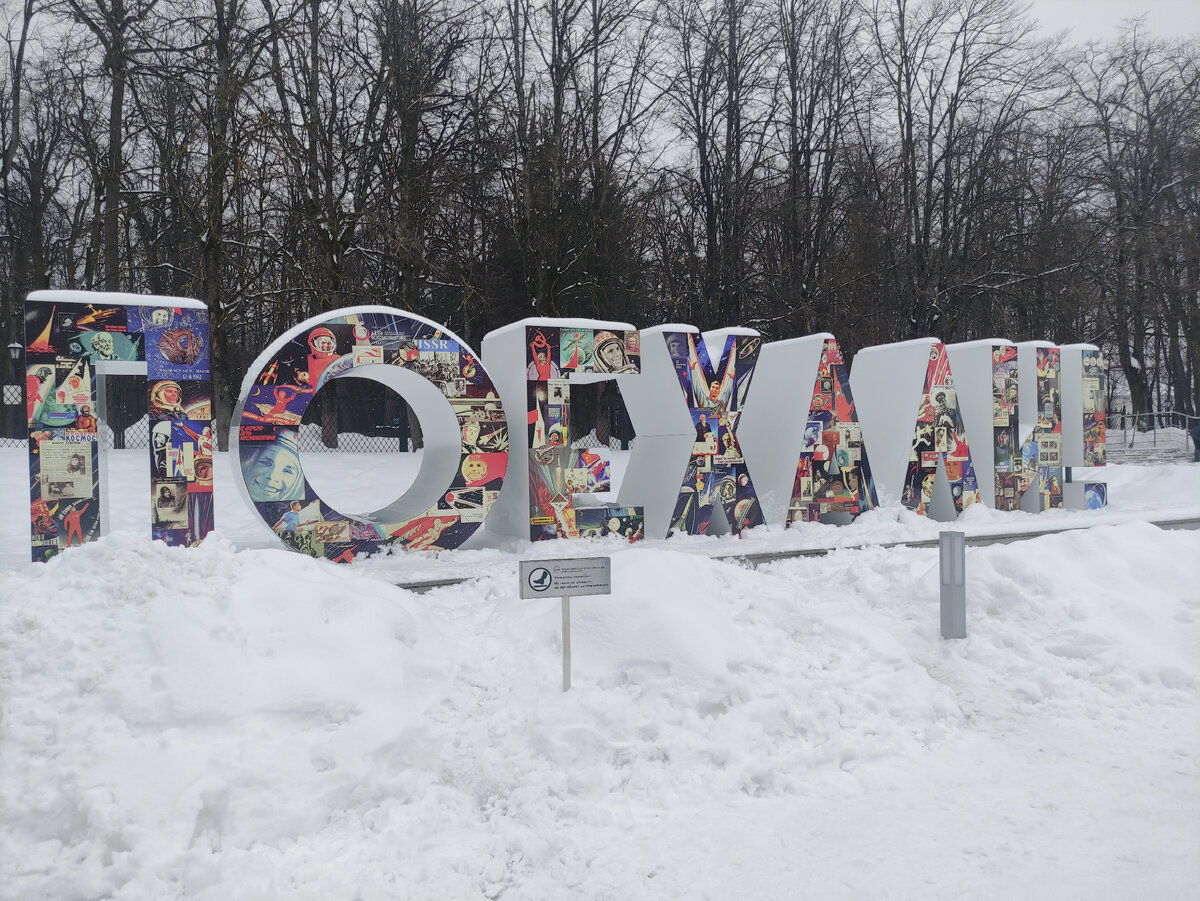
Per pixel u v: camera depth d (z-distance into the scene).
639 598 5.92
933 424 13.38
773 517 12.70
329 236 19.72
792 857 3.63
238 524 12.80
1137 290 28.78
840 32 25.31
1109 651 6.21
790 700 5.20
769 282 25.56
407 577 8.68
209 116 18.67
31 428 8.52
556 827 3.92
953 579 6.70
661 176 24.88
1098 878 3.37
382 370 10.27
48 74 20.00
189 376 9.16
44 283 25.50
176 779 3.93
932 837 3.79
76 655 4.61
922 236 26.89
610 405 30.94
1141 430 27.09
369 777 4.14
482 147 22.91
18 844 3.60
